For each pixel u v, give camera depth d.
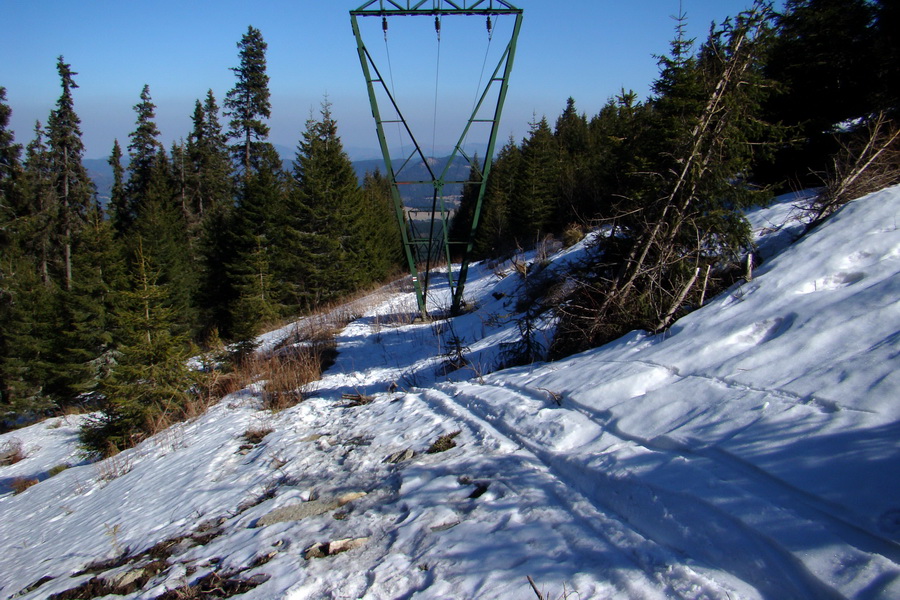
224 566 3.86
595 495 3.44
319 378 11.45
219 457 7.04
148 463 8.44
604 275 7.57
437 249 17.89
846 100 9.09
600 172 17.23
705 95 7.35
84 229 28.11
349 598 3.05
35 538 6.93
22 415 28.41
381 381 10.09
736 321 4.74
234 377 12.93
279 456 6.31
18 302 29.22
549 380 5.66
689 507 2.84
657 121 8.81
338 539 3.78
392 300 23.31
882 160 6.50
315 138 36.03
